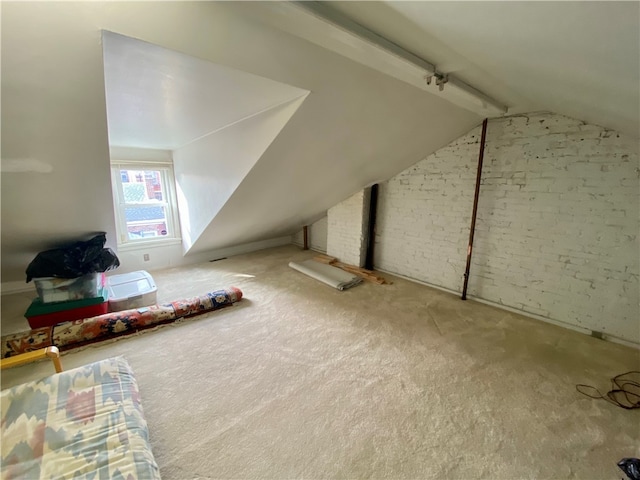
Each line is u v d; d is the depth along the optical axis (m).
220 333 2.54
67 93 1.32
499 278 3.11
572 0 0.73
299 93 1.83
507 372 2.07
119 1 1.01
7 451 1.17
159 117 2.26
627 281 2.35
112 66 1.39
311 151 2.57
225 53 1.35
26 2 0.93
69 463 1.13
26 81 1.20
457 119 2.76
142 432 1.33
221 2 1.06
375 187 4.10
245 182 2.79
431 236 3.64
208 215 3.51
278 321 2.76
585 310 2.58
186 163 3.75
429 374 2.04
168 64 1.41
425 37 1.30
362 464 1.41
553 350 2.33
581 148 2.42
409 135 2.82
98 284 2.69
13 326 2.59
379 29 1.28
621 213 2.31
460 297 3.37
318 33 1.26
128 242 4.02
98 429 1.29
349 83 1.82
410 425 1.63
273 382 1.95
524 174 2.78
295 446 1.49
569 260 2.62
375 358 2.21
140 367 2.08
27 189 1.80
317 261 4.54
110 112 2.06
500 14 0.92
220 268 4.30
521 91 1.98
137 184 4.08
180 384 1.92
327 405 1.76
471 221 3.19
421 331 2.61
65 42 1.10
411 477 1.35
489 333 2.59
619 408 1.75
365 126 2.42
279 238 5.72
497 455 1.46
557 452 1.47
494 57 1.39
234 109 2.15
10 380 1.93
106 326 2.38
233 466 1.39
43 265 2.36
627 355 2.27
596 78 1.24
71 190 1.96
